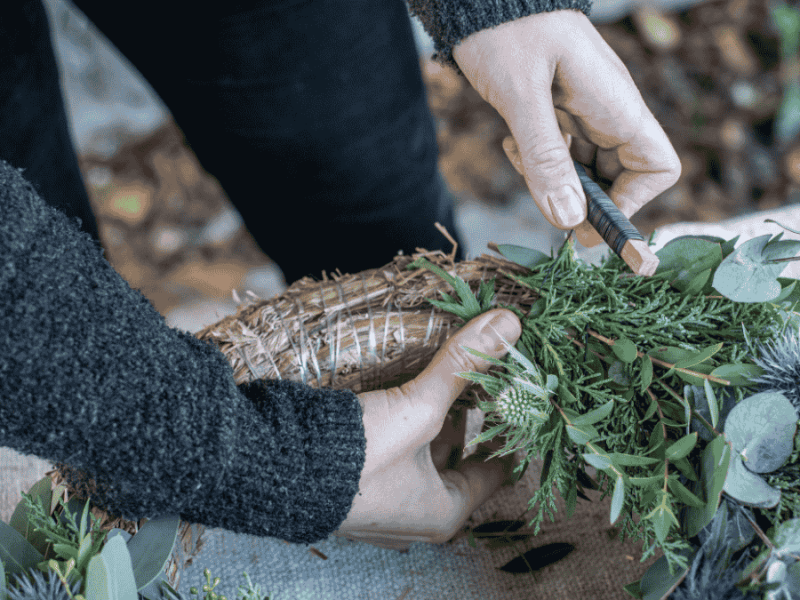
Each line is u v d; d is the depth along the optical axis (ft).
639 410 1.98
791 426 1.82
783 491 1.86
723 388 1.89
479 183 4.32
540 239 4.05
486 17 1.89
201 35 2.27
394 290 2.09
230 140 2.45
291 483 1.79
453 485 2.09
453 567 2.17
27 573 1.79
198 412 1.70
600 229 1.95
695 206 4.11
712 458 1.80
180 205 4.28
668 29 4.52
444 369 1.94
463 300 2.01
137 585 1.77
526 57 1.91
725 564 1.80
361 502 1.92
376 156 2.47
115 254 4.11
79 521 1.84
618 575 2.13
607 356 1.97
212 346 1.80
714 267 1.95
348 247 2.66
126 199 4.24
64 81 4.32
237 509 1.79
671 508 1.86
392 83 2.42
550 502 1.94
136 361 1.67
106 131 4.41
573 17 1.92
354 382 2.10
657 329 1.94
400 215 2.59
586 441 1.87
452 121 4.53
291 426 1.81
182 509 1.76
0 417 1.61
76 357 1.62
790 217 2.51
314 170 2.46
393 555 2.19
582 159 2.14
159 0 2.24
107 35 2.41
